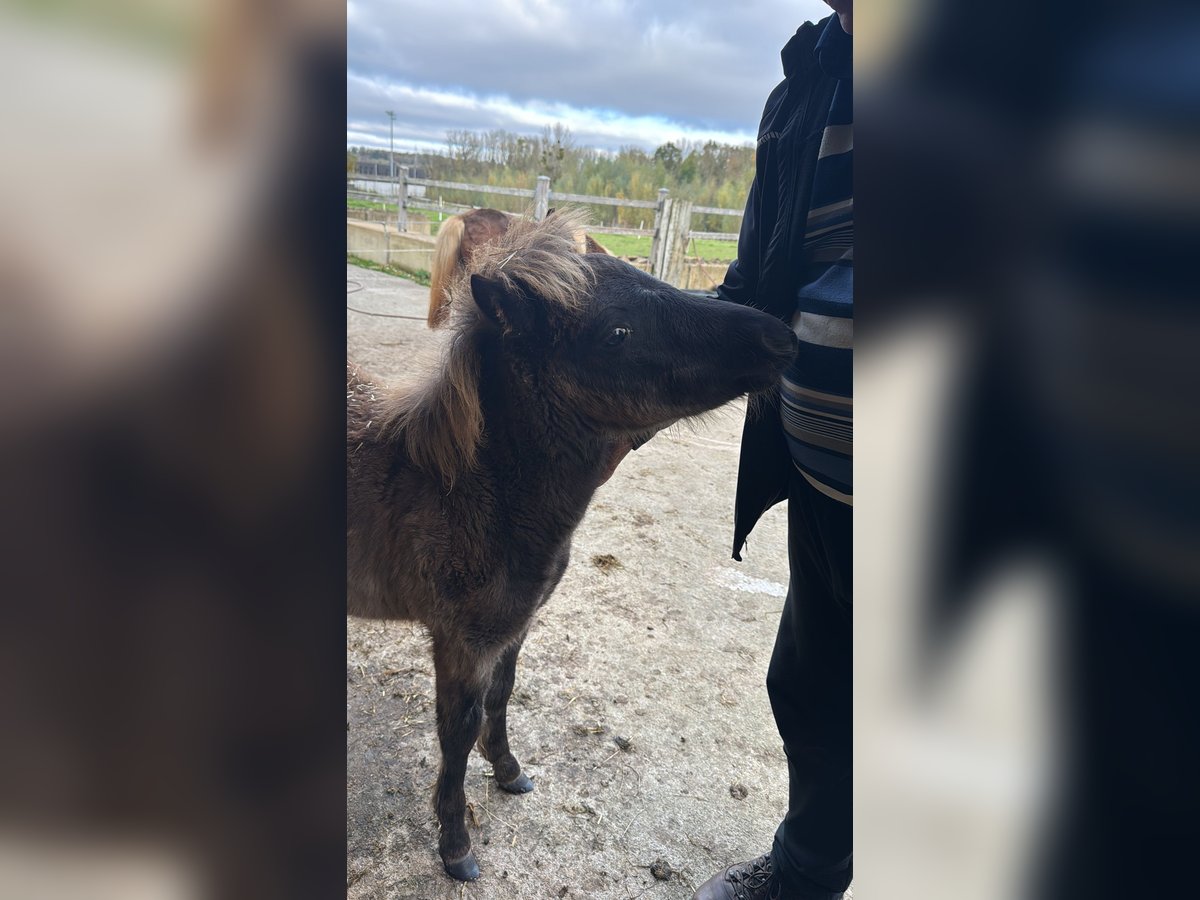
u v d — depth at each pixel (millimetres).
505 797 2113
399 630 2855
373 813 2031
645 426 1746
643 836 2016
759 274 1597
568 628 2900
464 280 1894
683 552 3627
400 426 1874
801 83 1358
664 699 2553
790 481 1567
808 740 1518
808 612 1458
